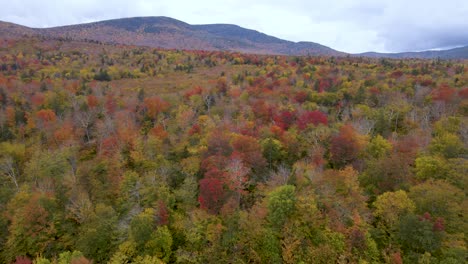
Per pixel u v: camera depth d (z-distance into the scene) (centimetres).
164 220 3897
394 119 6862
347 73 12238
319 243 3384
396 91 8631
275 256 3331
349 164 4988
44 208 3950
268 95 8888
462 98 7375
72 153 5781
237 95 8931
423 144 5278
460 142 5053
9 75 11681
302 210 3594
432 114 6906
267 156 5319
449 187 3728
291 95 8925
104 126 6650
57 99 8256
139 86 11794
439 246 3173
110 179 4925
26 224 3744
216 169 4488
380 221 3772
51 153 5569
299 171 4528
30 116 7256
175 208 4359
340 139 5156
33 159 5334
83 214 4019
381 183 4281
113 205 4462
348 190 4041
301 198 3634
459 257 2984
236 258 3403
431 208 3578
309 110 7438
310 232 3553
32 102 8044
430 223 3284
